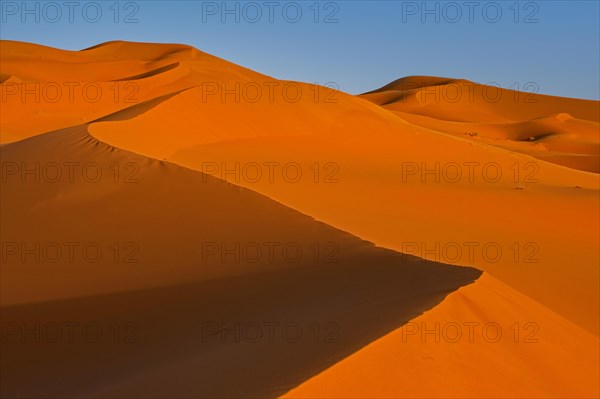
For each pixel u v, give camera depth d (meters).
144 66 94.62
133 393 5.16
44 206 14.27
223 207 13.07
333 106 43.69
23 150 20.62
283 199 17.75
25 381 6.83
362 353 5.07
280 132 36.81
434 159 37.22
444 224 16.62
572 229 17.66
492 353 6.03
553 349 6.74
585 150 93.31
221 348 6.25
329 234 10.91
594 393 6.26
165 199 13.91
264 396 4.39
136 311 8.83
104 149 18.38
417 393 4.89
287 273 9.27
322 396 4.47
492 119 144.38
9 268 11.14
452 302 6.61
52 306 9.43
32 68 84.81
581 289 12.16
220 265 10.26
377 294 7.26
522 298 7.78
